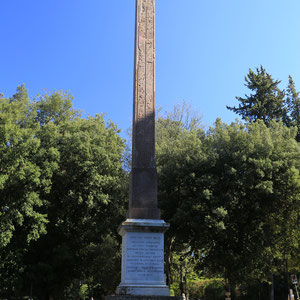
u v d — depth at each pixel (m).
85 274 31.23
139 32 14.88
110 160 29.38
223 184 25.17
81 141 28.00
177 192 26.30
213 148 26.94
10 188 24.81
